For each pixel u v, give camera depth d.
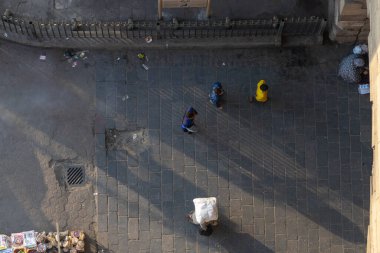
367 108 16.48
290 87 16.53
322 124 16.44
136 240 15.89
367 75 16.41
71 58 16.56
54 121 16.34
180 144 16.28
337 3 15.88
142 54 16.59
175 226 15.93
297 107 16.48
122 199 16.03
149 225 15.94
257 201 16.06
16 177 16.09
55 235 15.66
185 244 15.88
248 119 16.42
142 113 16.42
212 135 16.33
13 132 16.28
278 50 16.61
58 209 15.99
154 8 16.50
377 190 11.56
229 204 16.05
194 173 16.16
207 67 16.61
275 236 15.94
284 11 16.58
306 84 16.55
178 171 16.16
